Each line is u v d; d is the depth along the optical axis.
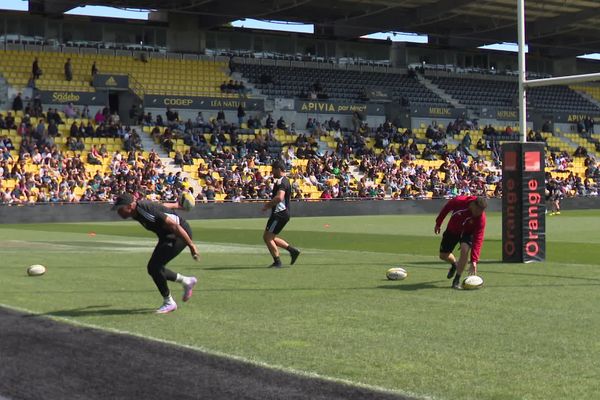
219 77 61.75
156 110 56.31
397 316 10.96
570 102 75.94
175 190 47.12
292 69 65.56
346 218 46.09
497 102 71.75
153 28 61.16
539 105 73.44
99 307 11.83
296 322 10.52
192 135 53.78
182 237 10.96
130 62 59.25
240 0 54.41
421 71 71.19
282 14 59.34
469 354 8.56
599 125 73.25
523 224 18.30
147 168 48.25
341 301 12.39
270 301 12.42
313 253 21.62
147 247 24.08
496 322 10.46
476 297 12.79
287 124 60.16
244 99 57.97
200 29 62.62
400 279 15.07
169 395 7.07
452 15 59.69
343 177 54.78
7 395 7.13
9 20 56.41
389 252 22.06
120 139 51.62
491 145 65.19
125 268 17.53
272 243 17.50
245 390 7.18
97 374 7.79
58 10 54.84
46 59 56.22
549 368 7.92
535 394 6.97
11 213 41.19
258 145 54.91
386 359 8.34
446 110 65.31
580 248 23.09
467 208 13.80
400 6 57.75
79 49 58.03
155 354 8.59
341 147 57.94
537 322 10.46
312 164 54.53
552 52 77.25
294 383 7.39
